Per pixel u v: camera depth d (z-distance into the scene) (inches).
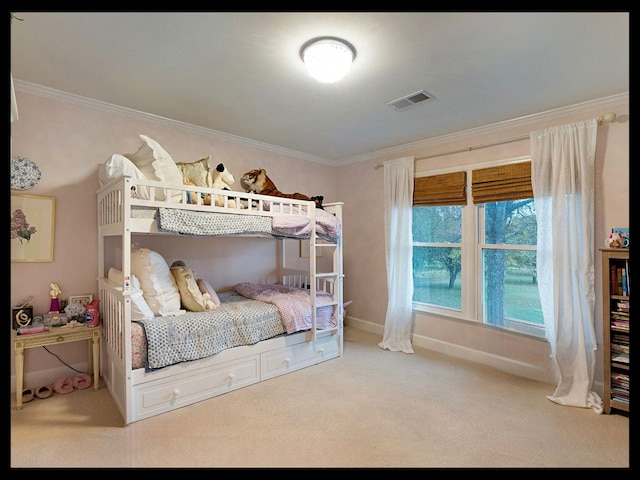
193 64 83.1
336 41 71.2
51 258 102.3
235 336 102.4
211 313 101.3
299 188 170.4
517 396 100.7
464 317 133.3
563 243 103.0
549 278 106.4
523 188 115.1
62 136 103.7
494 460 71.1
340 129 131.0
